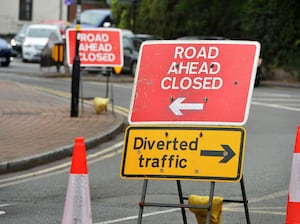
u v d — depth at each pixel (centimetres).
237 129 936
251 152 1844
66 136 1920
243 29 4616
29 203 1305
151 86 977
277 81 4300
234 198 1337
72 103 2286
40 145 1783
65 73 3956
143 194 931
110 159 1755
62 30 5778
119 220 1177
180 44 980
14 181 1504
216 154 934
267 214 1224
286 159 1753
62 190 1416
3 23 7394
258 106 2836
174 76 973
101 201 1317
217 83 957
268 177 1536
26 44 5334
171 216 1205
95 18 5425
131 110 977
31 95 2939
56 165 1670
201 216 964
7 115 2298
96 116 2334
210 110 951
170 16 5306
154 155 952
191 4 5128
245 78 952
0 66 4762
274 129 2245
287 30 4353
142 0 5550
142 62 989
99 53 2359
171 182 1486
